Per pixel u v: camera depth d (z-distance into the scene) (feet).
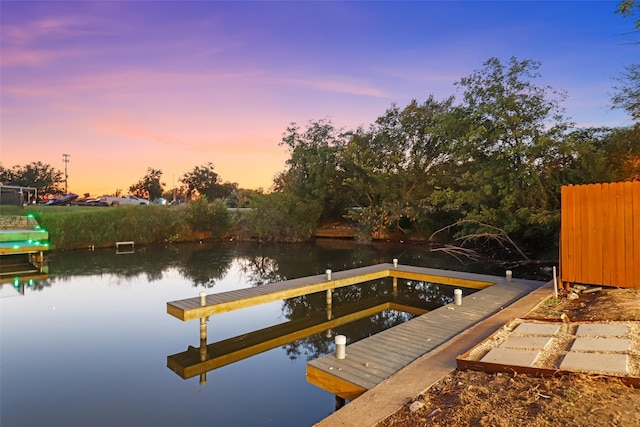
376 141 79.20
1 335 25.63
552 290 25.30
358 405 10.55
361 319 31.27
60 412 15.78
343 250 70.79
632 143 39.91
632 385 9.70
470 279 33.01
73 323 28.40
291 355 23.36
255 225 84.07
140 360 21.72
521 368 11.34
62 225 68.49
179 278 46.03
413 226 79.41
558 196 45.14
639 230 22.53
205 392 18.07
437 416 9.57
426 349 16.12
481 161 53.98
